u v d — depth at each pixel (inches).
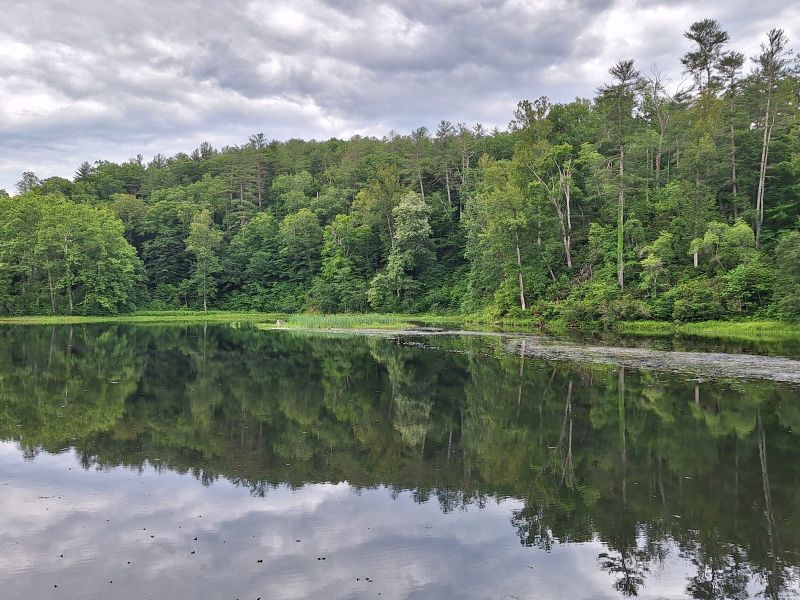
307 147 5472.4
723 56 2652.6
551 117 2775.6
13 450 586.2
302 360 1300.4
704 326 1835.6
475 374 1079.6
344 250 3415.4
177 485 487.2
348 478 509.0
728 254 1936.5
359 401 847.1
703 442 612.4
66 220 3152.1
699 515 421.1
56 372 1112.2
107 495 461.4
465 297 2888.8
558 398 848.9
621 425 689.6
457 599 304.5
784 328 1704.0
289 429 680.4
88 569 335.3
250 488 481.4
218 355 1397.6
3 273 3090.6
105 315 3255.4
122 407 792.9
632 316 1993.1
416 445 614.2
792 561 349.1
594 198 2439.7
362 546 370.3
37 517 414.0
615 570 339.0
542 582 324.2
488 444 618.5
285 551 362.0
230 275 3855.8
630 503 446.3
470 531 395.5
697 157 2101.4
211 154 5693.9
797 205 2193.7
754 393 847.1
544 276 2410.2
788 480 495.2
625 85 2172.7
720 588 318.3
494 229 2357.3
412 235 3100.4
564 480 500.7
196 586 315.9
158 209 3961.6
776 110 2101.4
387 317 2615.7
